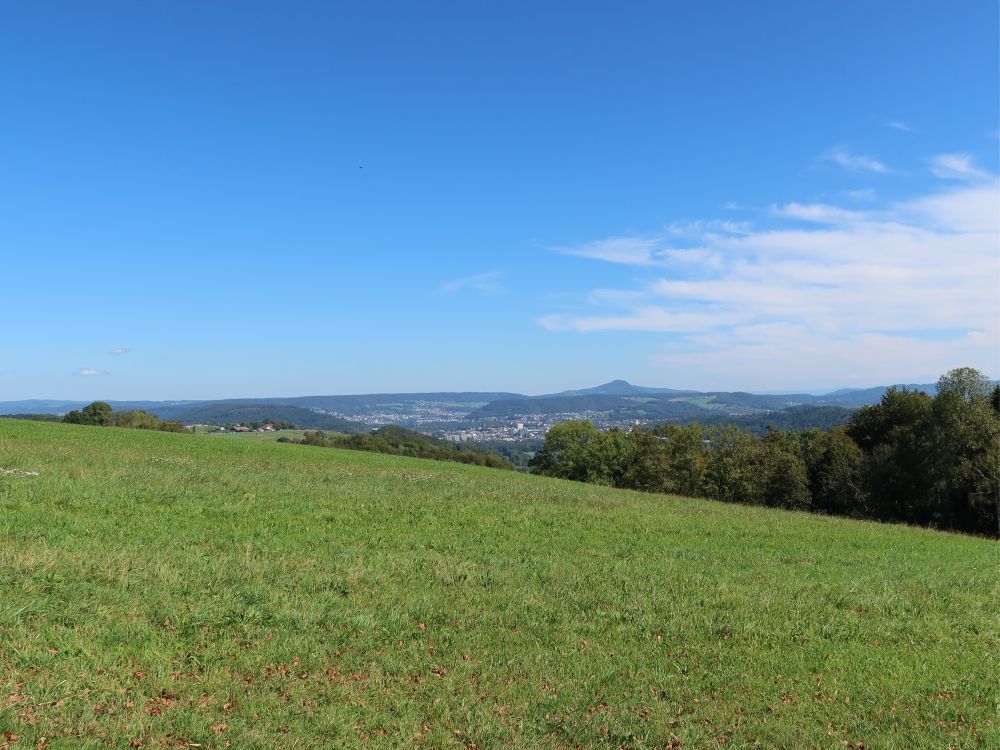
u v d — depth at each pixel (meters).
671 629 10.82
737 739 7.44
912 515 55.38
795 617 12.07
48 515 14.41
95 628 8.23
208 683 7.42
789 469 67.31
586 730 7.36
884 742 7.57
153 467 26.05
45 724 6.05
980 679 9.62
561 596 12.18
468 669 8.61
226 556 12.52
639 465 81.94
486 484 34.88
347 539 15.76
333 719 6.96
